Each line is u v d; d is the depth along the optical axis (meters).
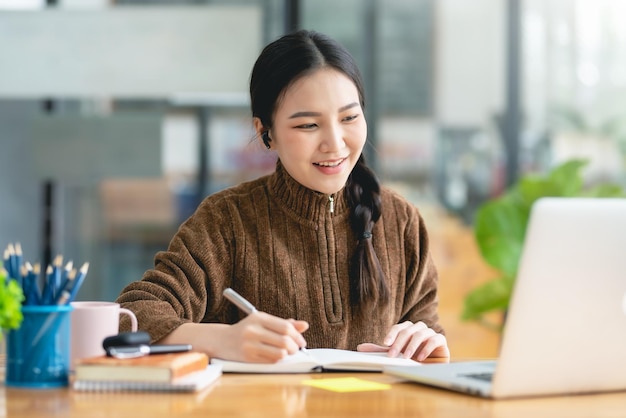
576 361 1.55
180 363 1.59
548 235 1.46
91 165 4.87
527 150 5.15
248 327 1.79
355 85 2.09
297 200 2.18
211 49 4.88
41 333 1.59
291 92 2.05
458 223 5.07
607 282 1.51
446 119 5.07
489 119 5.09
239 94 4.89
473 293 4.82
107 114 4.87
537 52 5.10
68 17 4.86
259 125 2.18
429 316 2.30
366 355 1.90
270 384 1.67
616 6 5.11
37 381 1.59
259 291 2.17
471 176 5.08
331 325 2.17
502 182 5.09
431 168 5.06
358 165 2.22
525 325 1.49
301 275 2.18
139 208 4.88
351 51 5.02
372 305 2.19
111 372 1.56
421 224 2.34
